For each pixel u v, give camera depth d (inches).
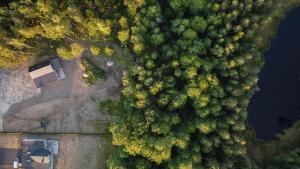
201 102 2267.5
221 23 2379.4
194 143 2316.7
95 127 2546.8
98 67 2544.3
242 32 2365.9
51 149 2534.5
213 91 2298.2
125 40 2390.5
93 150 2539.4
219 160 2359.7
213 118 2332.7
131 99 2342.5
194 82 2274.9
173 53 2326.5
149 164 2293.3
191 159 2249.0
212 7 2353.6
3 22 2294.5
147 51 2391.7
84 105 2556.6
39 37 2453.2
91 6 2418.8
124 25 2347.4
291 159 2379.4
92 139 2541.8
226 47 2337.6
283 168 2432.3
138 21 2313.0
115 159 2303.2
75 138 2546.8
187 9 2411.4
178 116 2320.4
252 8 2442.2
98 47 2475.4
